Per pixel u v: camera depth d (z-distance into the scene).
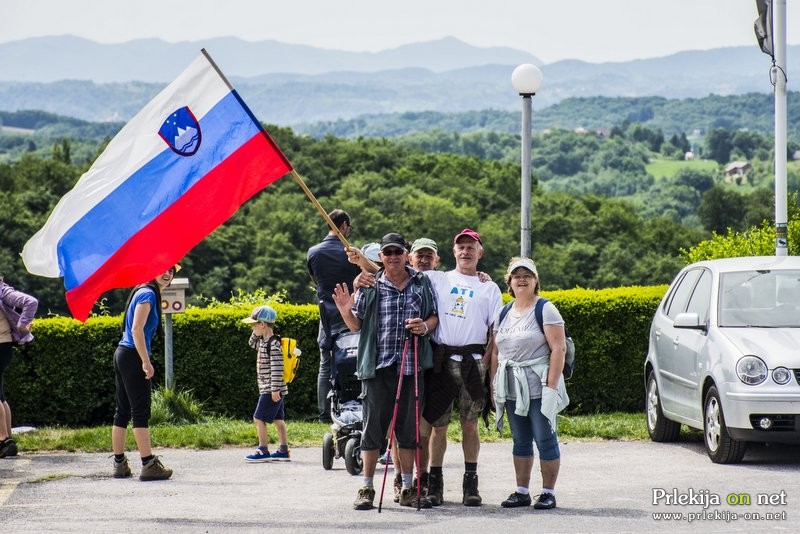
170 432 24.56
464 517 15.61
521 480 16.52
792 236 36.38
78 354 28.20
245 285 175.25
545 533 14.39
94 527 15.23
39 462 21.83
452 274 16.86
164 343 28.16
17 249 160.62
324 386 21.44
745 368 19.44
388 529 14.77
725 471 19.31
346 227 21.39
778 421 19.23
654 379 23.75
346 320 16.50
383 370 16.38
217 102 18.38
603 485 18.19
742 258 22.77
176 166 18.25
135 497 17.75
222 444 23.91
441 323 16.56
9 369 28.06
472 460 16.69
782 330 20.36
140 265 18.14
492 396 16.75
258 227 196.75
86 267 17.89
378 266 18.56
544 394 16.00
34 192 190.25
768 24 29.48
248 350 28.66
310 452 22.98
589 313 28.25
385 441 16.95
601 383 28.38
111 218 17.98
